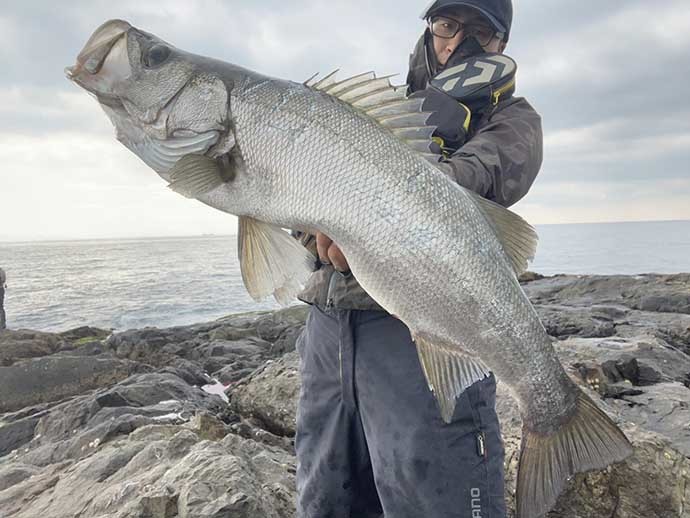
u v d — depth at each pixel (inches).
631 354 86.9
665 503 44.8
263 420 78.0
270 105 30.0
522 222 30.0
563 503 45.6
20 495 51.9
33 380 113.1
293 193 29.7
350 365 33.1
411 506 30.5
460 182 30.0
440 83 35.2
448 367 29.3
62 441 70.6
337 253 30.8
